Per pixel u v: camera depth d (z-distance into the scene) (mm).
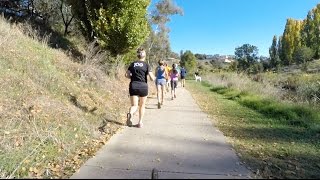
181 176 5367
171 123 9789
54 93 10398
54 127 7852
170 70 16922
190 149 7020
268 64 93750
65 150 6785
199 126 9500
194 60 74125
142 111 9094
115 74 17219
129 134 8227
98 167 5812
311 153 7156
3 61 10805
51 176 5578
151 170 5680
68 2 17469
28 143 6980
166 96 17938
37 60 12273
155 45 50500
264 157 6699
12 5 18812
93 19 16562
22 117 7930
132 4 16297
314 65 63719
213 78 37156
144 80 9039
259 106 13703
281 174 5691
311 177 5613
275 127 9852
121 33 16266
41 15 20516
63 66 13477
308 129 9648
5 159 6383
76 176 5367
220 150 7004
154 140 7695
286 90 21469
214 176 5414
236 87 23031
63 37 19312
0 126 7488
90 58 15398
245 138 8312
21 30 15219
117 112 11070
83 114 9469
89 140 7625
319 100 16016
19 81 9820
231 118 11203
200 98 17594
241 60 84125
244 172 5672
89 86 12984
